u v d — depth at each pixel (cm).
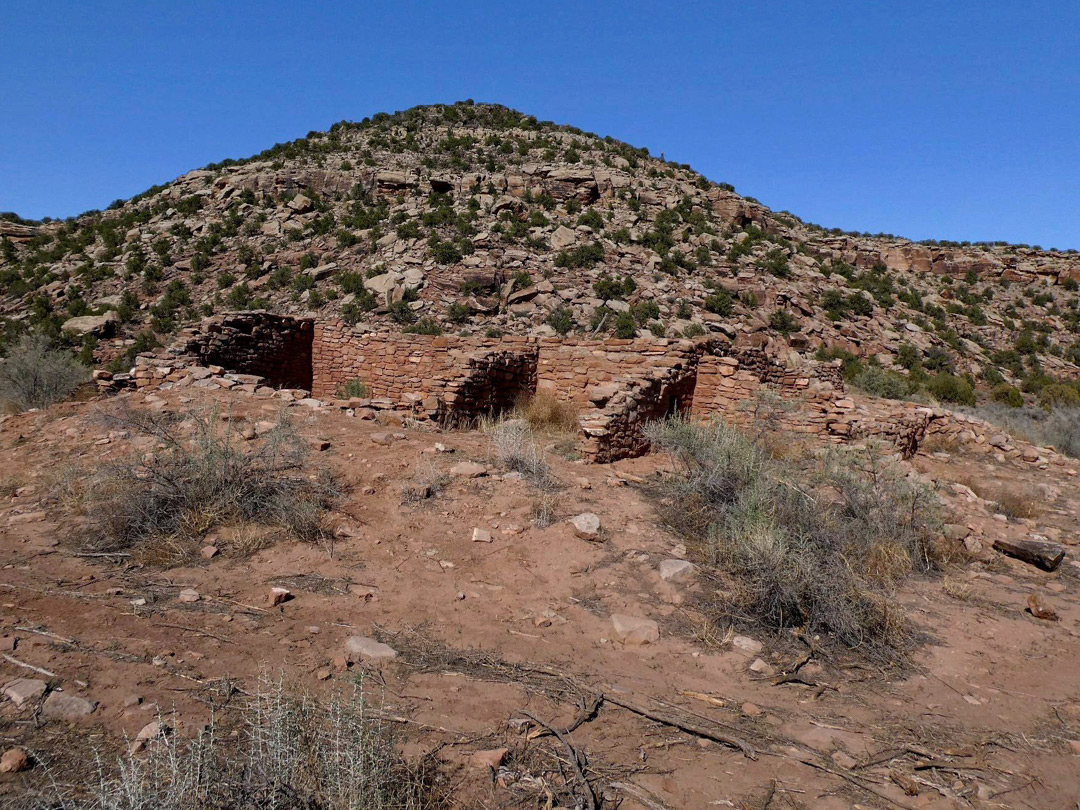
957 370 3844
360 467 770
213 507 632
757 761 351
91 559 551
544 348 1516
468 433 1065
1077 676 487
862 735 387
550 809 294
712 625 513
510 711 378
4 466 807
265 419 946
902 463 1102
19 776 280
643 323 3494
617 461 1006
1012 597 634
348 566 564
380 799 271
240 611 475
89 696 347
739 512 667
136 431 880
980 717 420
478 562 589
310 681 385
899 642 513
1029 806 329
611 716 384
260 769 274
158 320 3750
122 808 246
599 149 7450
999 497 1011
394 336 1639
